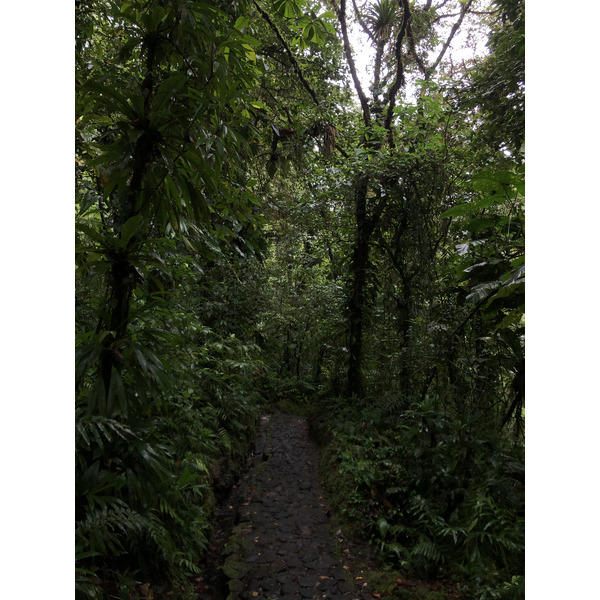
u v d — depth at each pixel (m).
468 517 2.59
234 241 5.56
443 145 4.41
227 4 2.62
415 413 3.38
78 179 2.62
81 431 1.52
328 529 3.08
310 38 3.73
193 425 3.21
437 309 4.02
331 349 5.91
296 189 7.06
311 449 4.88
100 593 1.53
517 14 3.87
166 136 1.88
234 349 4.79
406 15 5.19
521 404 2.92
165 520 2.36
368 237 5.00
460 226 3.22
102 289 2.25
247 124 2.73
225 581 2.45
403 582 2.41
